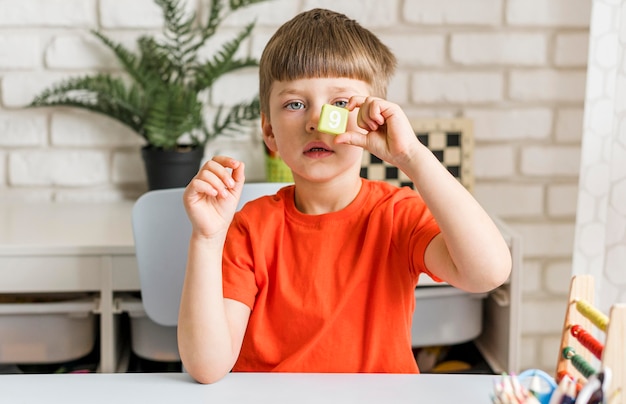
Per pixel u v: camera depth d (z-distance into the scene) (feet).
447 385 2.85
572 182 6.76
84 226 5.70
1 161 6.54
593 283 2.82
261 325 3.45
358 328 3.41
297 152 3.40
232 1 6.14
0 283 5.19
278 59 3.42
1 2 6.32
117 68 6.46
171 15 6.06
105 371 5.37
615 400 2.19
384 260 3.43
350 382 2.89
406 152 2.97
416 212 3.49
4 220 5.86
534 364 6.98
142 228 4.50
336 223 3.51
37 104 6.11
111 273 5.24
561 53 6.59
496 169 6.72
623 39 4.99
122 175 6.61
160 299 4.56
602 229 5.33
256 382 2.91
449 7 6.48
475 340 6.27
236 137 6.61
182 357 2.94
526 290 6.89
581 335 2.72
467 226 2.96
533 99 6.64
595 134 5.27
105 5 6.35
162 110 5.90
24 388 2.84
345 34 3.45
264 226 3.54
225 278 3.42
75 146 6.55
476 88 6.60
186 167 6.04
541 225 6.81
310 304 3.40
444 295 5.53
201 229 2.97
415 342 5.55
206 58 6.46
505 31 6.55
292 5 6.44
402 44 6.52
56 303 5.32
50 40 6.40
